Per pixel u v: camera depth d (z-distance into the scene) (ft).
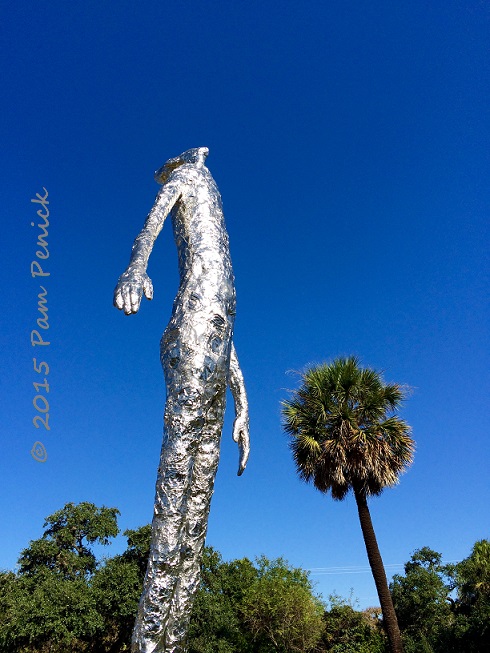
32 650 62.03
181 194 12.79
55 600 62.49
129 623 65.98
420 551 90.94
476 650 62.13
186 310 11.17
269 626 68.90
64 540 77.36
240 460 13.66
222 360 11.02
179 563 10.02
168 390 10.78
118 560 70.54
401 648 33.78
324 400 40.14
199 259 11.80
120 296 10.55
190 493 10.36
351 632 80.84
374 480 38.27
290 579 74.95
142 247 11.44
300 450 39.81
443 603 82.89
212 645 64.28
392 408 40.86
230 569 81.51
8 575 72.54
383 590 35.32
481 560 70.03
